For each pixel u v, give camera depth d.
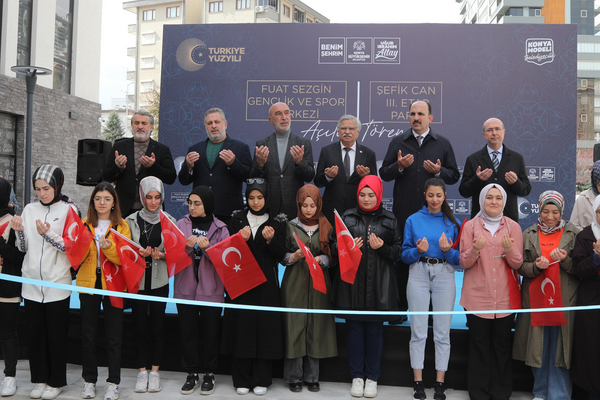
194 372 3.61
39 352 3.48
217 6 39.56
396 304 3.57
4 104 10.72
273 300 3.56
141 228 3.68
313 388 3.63
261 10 38.00
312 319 3.60
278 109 4.47
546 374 3.47
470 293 3.50
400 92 6.81
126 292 3.54
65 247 3.37
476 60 6.73
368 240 3.52
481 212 3.58
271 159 4.48
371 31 6.82
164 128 7.02
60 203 3.58
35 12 11.82
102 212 3.54
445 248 3.42
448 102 6.77
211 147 4.51
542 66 6.65
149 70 42.09
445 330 3.53
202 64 6.96
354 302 3.52
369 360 3.59
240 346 3.50
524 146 6.68
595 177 3.77
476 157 4.44
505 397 3.44
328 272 3.76
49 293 3.42
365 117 6.85
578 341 3.30
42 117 11.80
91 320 3.48
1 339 3.53
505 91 6.70
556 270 3.34
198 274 3.62
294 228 3.67
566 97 6.63
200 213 3.65
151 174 4.28
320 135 6.88
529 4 56.88
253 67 6.92
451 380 3.75
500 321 3.44
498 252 3.46
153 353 3.62
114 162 4.28
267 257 3.60
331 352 3.62
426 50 6.78
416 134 4.45
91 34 13.75
